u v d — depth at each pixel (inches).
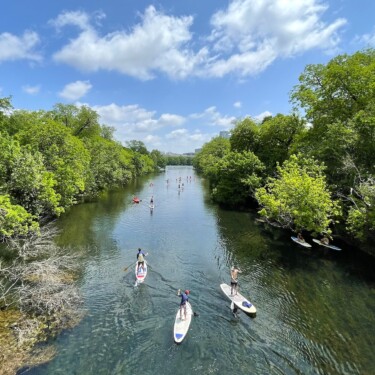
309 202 900.0
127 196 2269.9
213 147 4205.2
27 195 928.3
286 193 972.6
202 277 787.4
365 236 911.0
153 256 937.5
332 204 930.7
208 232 1239.5
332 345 510.9
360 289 725.9
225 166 1875.0
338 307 640.4
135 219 1459.2
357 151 1059.9
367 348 503.2
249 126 2068.2
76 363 447.8
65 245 1005.8
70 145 1358.3
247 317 598.2
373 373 444.1
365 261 911.7
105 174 2385.6
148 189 2807.6
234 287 677.3
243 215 1600.6
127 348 490.0
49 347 479.5
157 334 532.7
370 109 989.8
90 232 1181.7
